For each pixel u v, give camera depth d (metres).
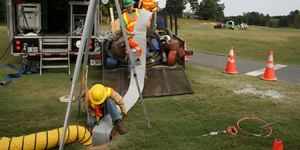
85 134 3.31
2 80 6.79
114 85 5.51
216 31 35.81
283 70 8.66
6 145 2.88
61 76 7.45
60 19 10.70
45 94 5.64
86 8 9.09
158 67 6.05
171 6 9.59
